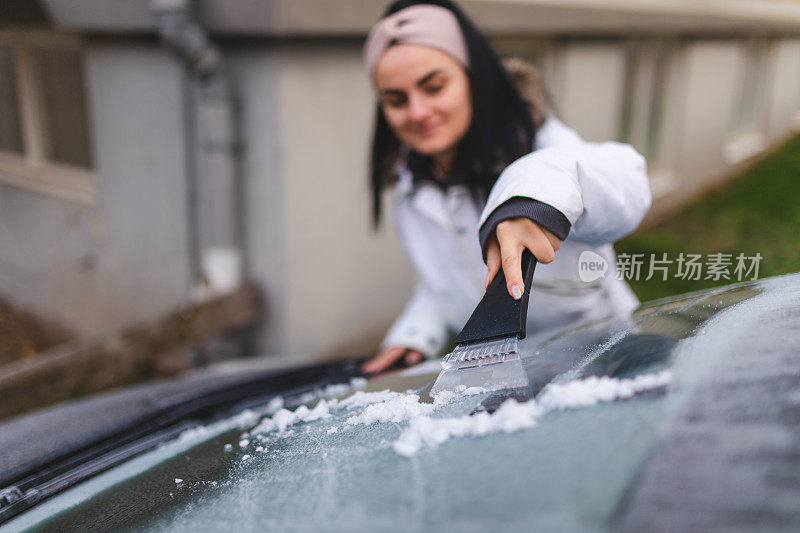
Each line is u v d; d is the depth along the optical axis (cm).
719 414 42
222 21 268
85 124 353
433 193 144
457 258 146
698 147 643
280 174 287
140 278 347
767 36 766
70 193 363
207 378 142
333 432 66
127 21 285
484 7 344
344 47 304
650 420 43
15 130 386
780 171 736
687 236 494
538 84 141
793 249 430
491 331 67
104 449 94
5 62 376
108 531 59
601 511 35
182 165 311
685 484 36
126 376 256
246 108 288
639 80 561
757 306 65
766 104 803
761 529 32
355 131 319
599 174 87
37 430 103
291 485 53
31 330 390
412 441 52
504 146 131
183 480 68
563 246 122
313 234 308
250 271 307
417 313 160
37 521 69
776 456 37
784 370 46
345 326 339
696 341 57
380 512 42
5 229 404
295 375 130
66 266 376
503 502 39
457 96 130
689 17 568
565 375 59
